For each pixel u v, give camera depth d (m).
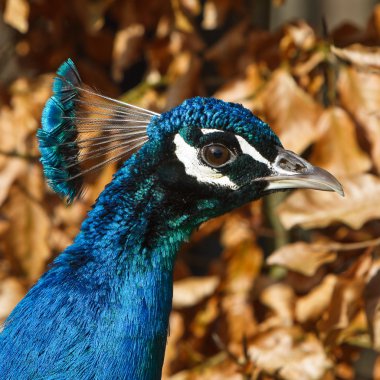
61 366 3.06
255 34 3.29
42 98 3.30
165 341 3.09
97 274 3.08
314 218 3.20
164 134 3.09
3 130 3.29
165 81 3.34
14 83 3.32
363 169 3.23
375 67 3.23
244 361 3.24
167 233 3.09
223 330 3.29
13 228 3.28
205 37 3.50
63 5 3.38
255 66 3.28
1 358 3.07
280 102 3.25
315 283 3.25
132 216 3.09
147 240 3.09
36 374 3.06
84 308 3.07
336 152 3.23
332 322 3.20
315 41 3.28
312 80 3.28
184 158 3.09
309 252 3.21
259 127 3.09
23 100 3.30
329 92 3.27
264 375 3.23
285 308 3.26
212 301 3.30
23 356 3.06
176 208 3.09
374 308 3.18
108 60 3.41
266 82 3.27
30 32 3.40
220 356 3.27
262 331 3.24
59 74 3.10
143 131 3.11
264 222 3.35
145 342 3.08
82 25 3.39
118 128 3.11
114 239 3.09
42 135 3.10
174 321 3.29
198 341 3.30
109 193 3.09
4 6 3.32
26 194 3.28
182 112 3.09
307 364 3.21
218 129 3.09
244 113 3.09
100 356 3.06
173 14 3.34
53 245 3.29
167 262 3.09
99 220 3.09
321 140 3.24
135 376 3.07
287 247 3.22
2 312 3.25
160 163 3.09
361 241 3.25
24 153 3.29
